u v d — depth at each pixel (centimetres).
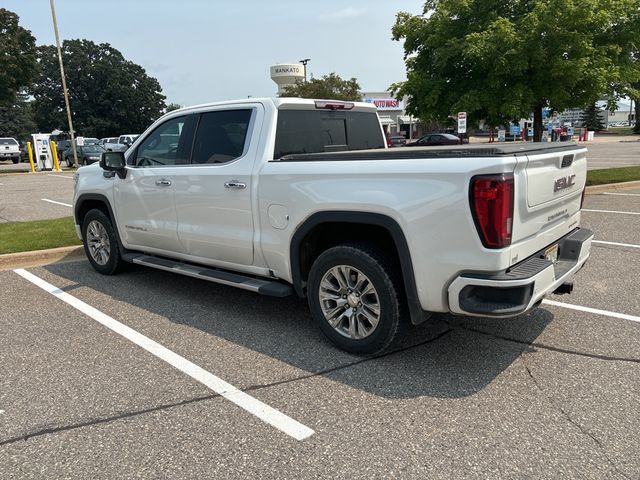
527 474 253
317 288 397
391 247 380
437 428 294
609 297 508
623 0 1102
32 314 492
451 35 1191
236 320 470
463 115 1140
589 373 355
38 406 325
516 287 314
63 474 261
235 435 291
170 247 520
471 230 315
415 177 334
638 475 251
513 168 312
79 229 648
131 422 306
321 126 480
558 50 1048
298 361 383
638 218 903
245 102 454
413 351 396
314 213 383
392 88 1296
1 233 816
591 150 3175
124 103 6781
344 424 300
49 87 6606
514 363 372
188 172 476
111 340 427
